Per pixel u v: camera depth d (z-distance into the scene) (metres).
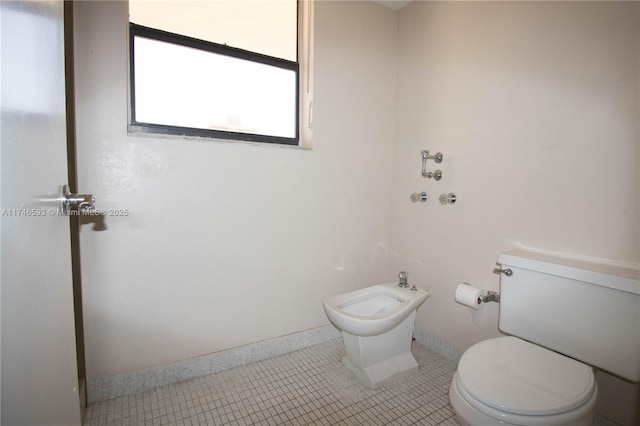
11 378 0.44
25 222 0.50
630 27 1.16
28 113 0.52
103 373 1.49
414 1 2.07
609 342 1.11
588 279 1.14
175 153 1.57
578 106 1.30
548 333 1.26
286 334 1.96
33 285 0.54
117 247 1.48
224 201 1.71
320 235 2.03
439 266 1.93
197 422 1.38
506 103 1.55
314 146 1.96
